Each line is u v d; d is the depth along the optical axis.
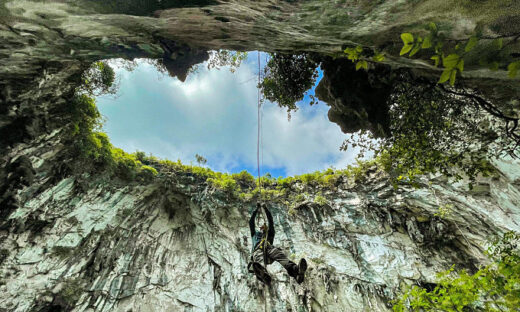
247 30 4.57
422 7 2.72
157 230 18.33
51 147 11.12
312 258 19.53
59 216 13.63
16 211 11.19
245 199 22.72
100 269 14.53
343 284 18.05
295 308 16.73
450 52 3.39
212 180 22.48
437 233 18.67
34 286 11.74
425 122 6.33
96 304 13.43
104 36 4.97
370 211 21.28
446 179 16.53
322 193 23.81
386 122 7.30
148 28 4.64
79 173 14.90
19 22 3.74
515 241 12.32
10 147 8.39
